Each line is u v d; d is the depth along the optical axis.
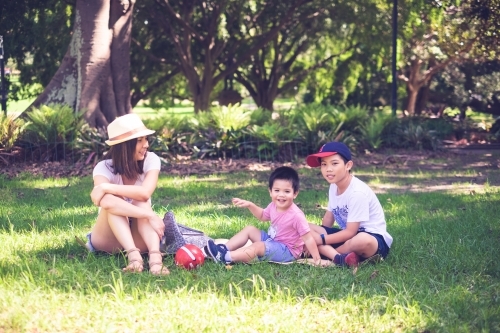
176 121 15.52
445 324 4.39
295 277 5.40
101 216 5.87
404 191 10.87
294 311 4.60
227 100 27.77
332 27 26.50
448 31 24.72
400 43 24.58
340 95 31.95
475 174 13.08
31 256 6.00
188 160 14.66
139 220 5.76
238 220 7.89
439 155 16.56
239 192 10.48
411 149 17.25
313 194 10.23
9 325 4.23
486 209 8.77
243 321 4.37
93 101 15.34
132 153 5.94
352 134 16.84
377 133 16.72
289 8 24.56
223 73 25.19
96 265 5.61
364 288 5.16
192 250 5.68
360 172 13.34
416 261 6.08
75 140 14.09
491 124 25.41
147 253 6.06
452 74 31.25
